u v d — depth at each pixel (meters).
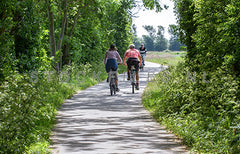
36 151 13.41
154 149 14.66
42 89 28.55
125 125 19.98
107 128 19.11
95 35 65.44
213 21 19.83
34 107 14.04
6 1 21.70
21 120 12.57
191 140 15.57
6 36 22.61
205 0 19.77
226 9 17.80
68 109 25.92
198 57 22.39
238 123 15.09
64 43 55.75
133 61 36.25
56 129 18.78
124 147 14.95
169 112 22.05
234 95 17.31
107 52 35.00
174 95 23.03
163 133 17.89
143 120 21.61
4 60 22.50
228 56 18.98
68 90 35.19
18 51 28.61
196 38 21.17
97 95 34.88
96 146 15.11
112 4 53.59
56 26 55.81
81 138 16.67
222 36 18.48
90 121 21.17
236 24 17.41
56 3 48.16
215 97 18.53
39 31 29.75
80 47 58.94
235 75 19.25
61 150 14.38
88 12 53.53
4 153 11.48
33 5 26.75
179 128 17.73
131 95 34.81
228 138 14.31
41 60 30.80
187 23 26.62
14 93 13.49
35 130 16.00
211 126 16.06
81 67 54.69
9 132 11.80
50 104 25.33
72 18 57.44
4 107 12.40
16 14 25.73
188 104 20.38
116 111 25.12
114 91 35.16
